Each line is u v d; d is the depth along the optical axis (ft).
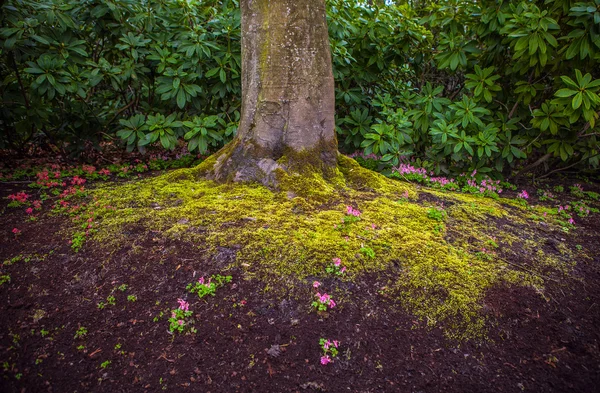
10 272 6.89
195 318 6.22
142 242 7.54
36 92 11.39
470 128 11.86
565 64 11.30
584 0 10.24
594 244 8.83
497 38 11.73
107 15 12.18
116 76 12.13
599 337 6.30
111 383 5.41
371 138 11.37
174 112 13.32
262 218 8.16
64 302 6.44
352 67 13.99
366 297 6.59
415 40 14.19
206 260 7.10
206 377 5.50
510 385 5.54
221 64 11.93
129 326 6.13
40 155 14.33
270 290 6.60
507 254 7.91
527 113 12.49
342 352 5.84
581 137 12.80
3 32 10.15
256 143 9.73
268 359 5.72
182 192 9.45
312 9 9.37
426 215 8.89
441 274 7.05
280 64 9.32
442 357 5.87
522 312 6.57
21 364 5.56
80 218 8.36
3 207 9.14
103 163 13.88
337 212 8.55
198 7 13.20
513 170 14.62
